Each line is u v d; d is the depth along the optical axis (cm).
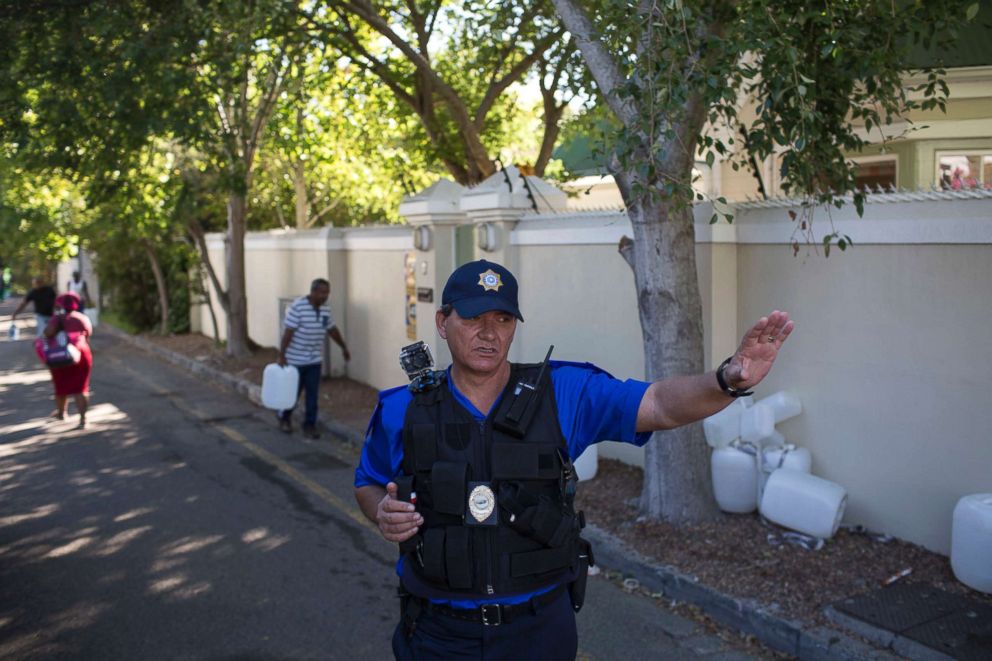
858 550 569
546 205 922
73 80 916
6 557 632
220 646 491
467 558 259
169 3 960
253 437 1028
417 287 1048
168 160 1486
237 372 1441
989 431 530
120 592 568
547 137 1206
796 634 468
